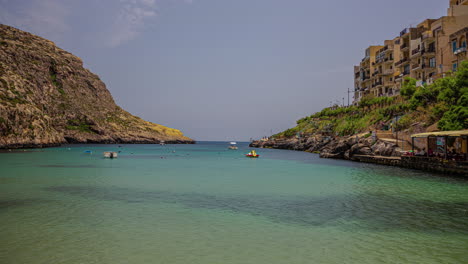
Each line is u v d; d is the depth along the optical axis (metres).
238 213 18.12
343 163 55.25
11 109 98.69
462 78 46.00
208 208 19.38
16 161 55.75
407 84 64.25
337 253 12.03
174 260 11.23
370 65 100.38
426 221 16.44
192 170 44.31
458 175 33.84
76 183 29.70
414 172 39.06
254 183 30.53
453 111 42.47
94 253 11.77
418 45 72.00
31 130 104.88
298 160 65.19
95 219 16.52
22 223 15.62
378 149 56.97
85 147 133.38
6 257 11.29
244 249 12.38
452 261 11.30
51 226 15.14
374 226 15.55
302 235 14.12
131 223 15.84
